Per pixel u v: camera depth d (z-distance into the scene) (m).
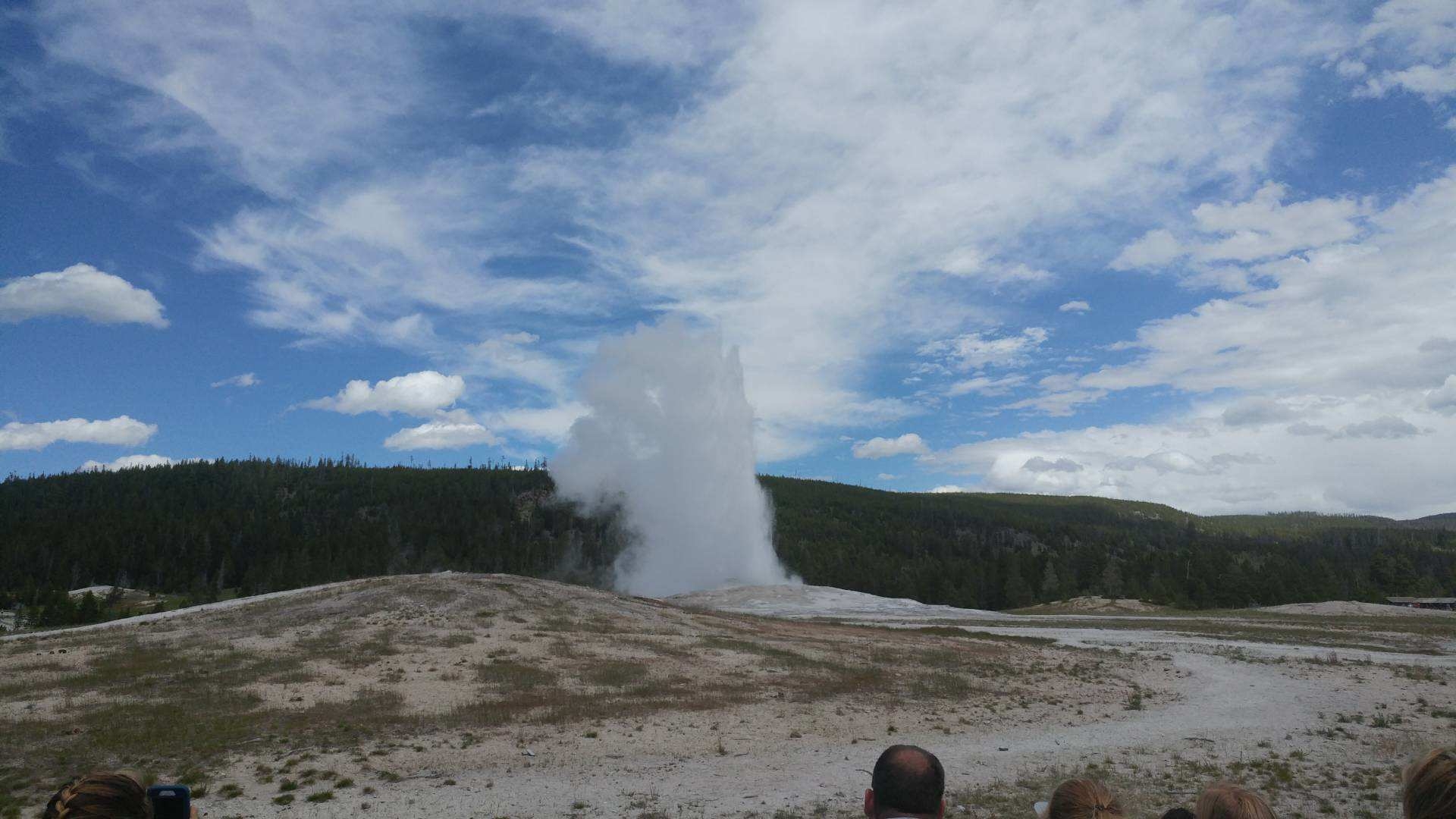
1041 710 23.20
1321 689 27.41
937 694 25.14
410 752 16.27
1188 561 119.38
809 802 13.45
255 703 20.05
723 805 13.22
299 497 171.62
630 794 13.87
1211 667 33.28
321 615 34.25
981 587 117.25
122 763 14.78
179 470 178.75
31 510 146.12
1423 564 136.12
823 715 21.36
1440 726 20.83
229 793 13.30
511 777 14.88
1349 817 12.78
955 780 15.06
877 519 181.25
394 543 143.25
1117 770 15.88
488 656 27.62
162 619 37.06
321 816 12.43
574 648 29.97
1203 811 3.27
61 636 31.86
